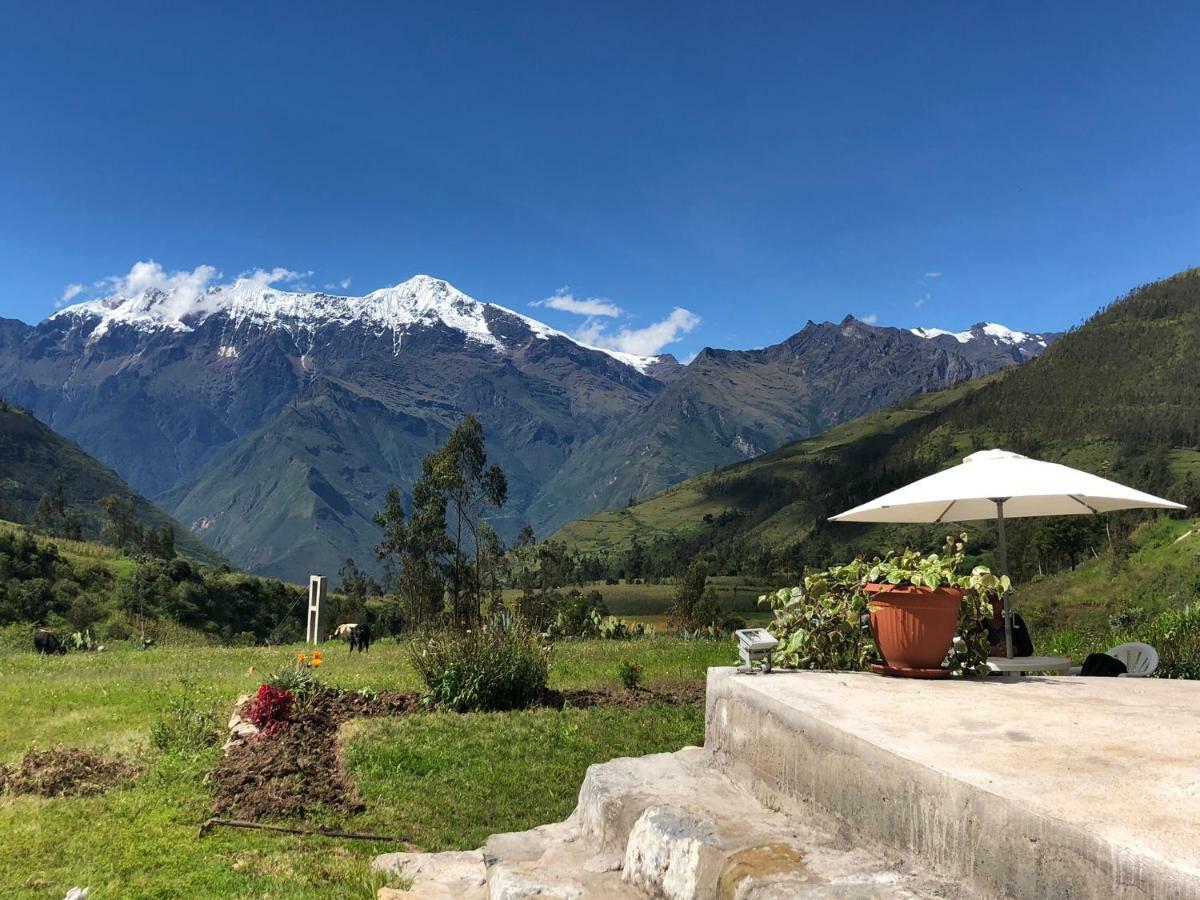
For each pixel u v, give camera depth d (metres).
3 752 9.70
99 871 5.85
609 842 5.03
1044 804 2.79
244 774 8.09
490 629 12.70
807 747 4.26
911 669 5.55
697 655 19.84
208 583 82.50
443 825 7.05
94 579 76.12
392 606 65.44
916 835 3.37
